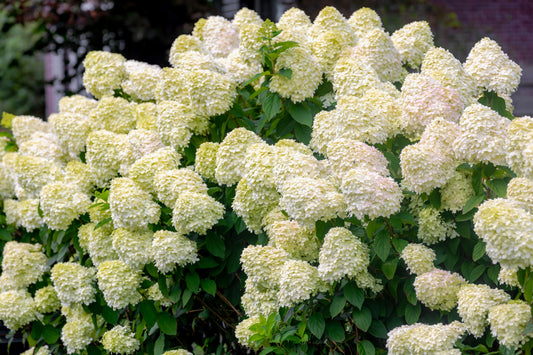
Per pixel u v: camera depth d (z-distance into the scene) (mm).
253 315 2773
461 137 2324
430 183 2365
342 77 2900
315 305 2508
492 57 2811
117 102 3678
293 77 2848
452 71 2770
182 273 2928
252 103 3344
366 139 2574
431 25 8750
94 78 3973
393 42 3420
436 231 2455
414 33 3396
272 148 2668
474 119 2291
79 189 3465
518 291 2439
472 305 2154
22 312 3691
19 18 8094
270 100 2910
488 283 2473
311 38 3391
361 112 2584
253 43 2996
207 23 3885
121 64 3996
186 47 3545
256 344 2523
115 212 2896
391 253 2490
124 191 2895
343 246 2344
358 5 8500
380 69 3109
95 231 3176
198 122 3125
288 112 3002
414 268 2396
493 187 2354
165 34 8203
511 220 1927
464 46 8883
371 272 2520
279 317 2594
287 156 2578
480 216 1988
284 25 3305
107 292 2947
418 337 2158
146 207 2918
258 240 2842
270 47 2912
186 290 2943
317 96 3162
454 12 9500
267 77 2977
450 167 2400
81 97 4367
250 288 2670
